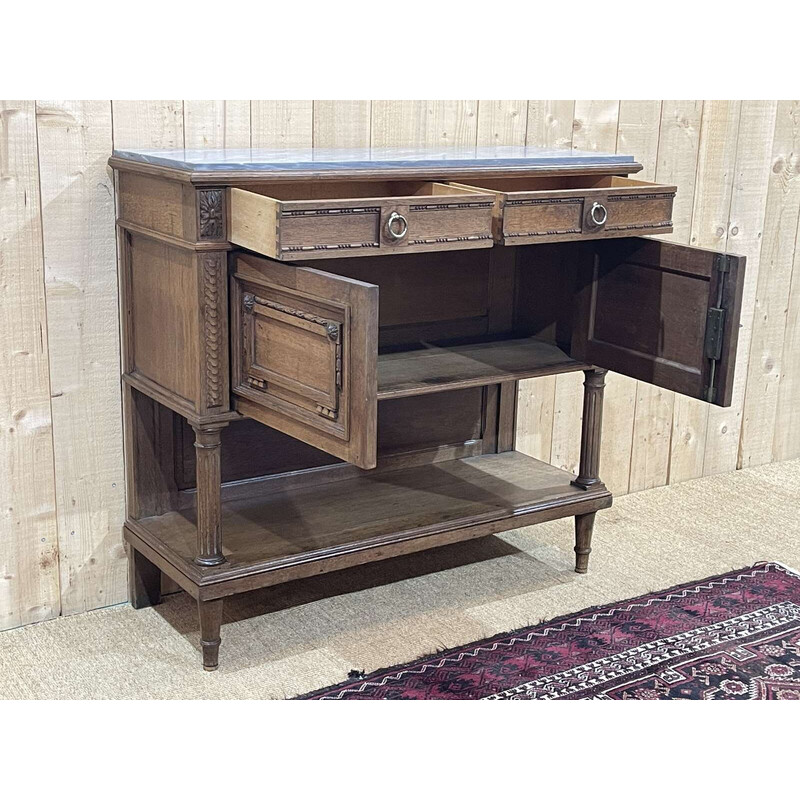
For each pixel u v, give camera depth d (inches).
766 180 152.1
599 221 103.1
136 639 108.3
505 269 126.0
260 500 117.5
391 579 122.7
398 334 119.7
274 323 91.9
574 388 143.3
